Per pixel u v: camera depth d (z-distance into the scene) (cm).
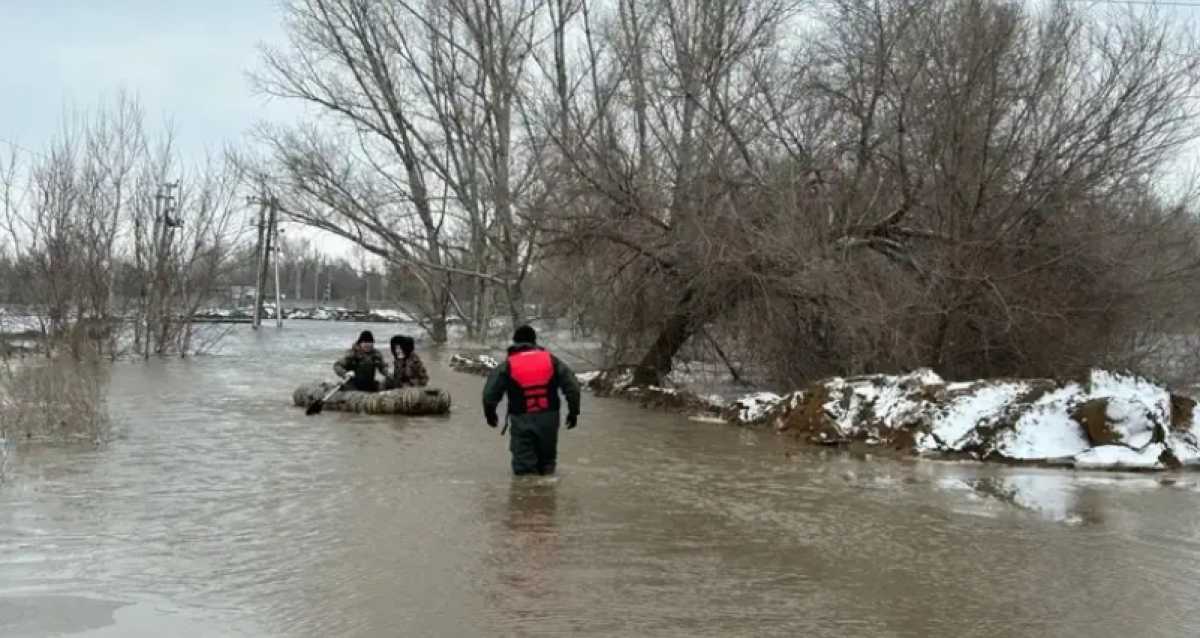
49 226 2839
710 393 2094
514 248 2814
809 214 1858
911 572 741
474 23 3130
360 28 3519
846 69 1950
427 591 666
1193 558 792
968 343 1747
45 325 2788
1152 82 1672
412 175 3678
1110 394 1348
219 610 620
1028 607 663
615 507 950
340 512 898
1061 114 1677
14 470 1062
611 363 2342
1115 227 1698
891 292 1748
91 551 745
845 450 1380
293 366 2936
